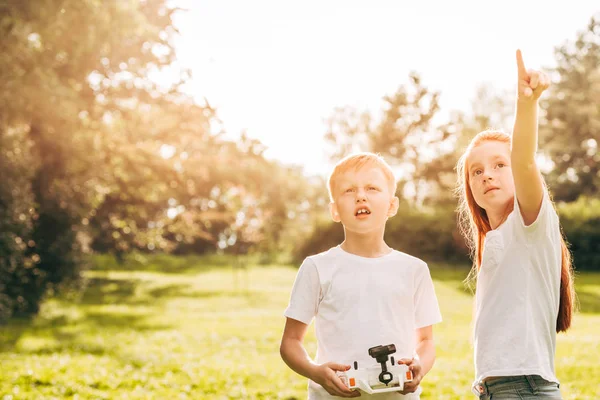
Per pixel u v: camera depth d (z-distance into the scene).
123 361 10.41
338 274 2.93
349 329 2.85
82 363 9.95
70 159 17.91
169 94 19.41
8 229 15.36
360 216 2.96
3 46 12.47
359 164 3.01
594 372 8.86
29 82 13.34
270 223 43.72
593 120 51.06
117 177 21.70
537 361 2.72
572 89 54.06
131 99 19.45
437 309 3.04
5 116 14.05
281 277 37.03
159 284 32.56
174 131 19.95
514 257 2.84
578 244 33.84
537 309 2.79
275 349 12.70
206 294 27.73
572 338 13.23
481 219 3.19
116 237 26.16
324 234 43.09
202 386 8.23
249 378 8.83
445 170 51.88
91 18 12.42
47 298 21.06
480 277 2.97
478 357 2.87
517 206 2.84
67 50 13.59
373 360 2.79
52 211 19.12
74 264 20.50
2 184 15.02
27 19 11.98
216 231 54.06
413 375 2.72
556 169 54.56
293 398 7.61
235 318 19.03
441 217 37.53
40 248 19.66
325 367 2.72
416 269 3.00
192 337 14.45
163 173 21.00
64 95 13.98
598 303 22.11
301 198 51.84
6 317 17.16
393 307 2.89
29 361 10.11
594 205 35.84
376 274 2.92
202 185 23.52
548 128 54.12
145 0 14.95
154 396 7.49
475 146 3.06
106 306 22.89
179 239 27.42
